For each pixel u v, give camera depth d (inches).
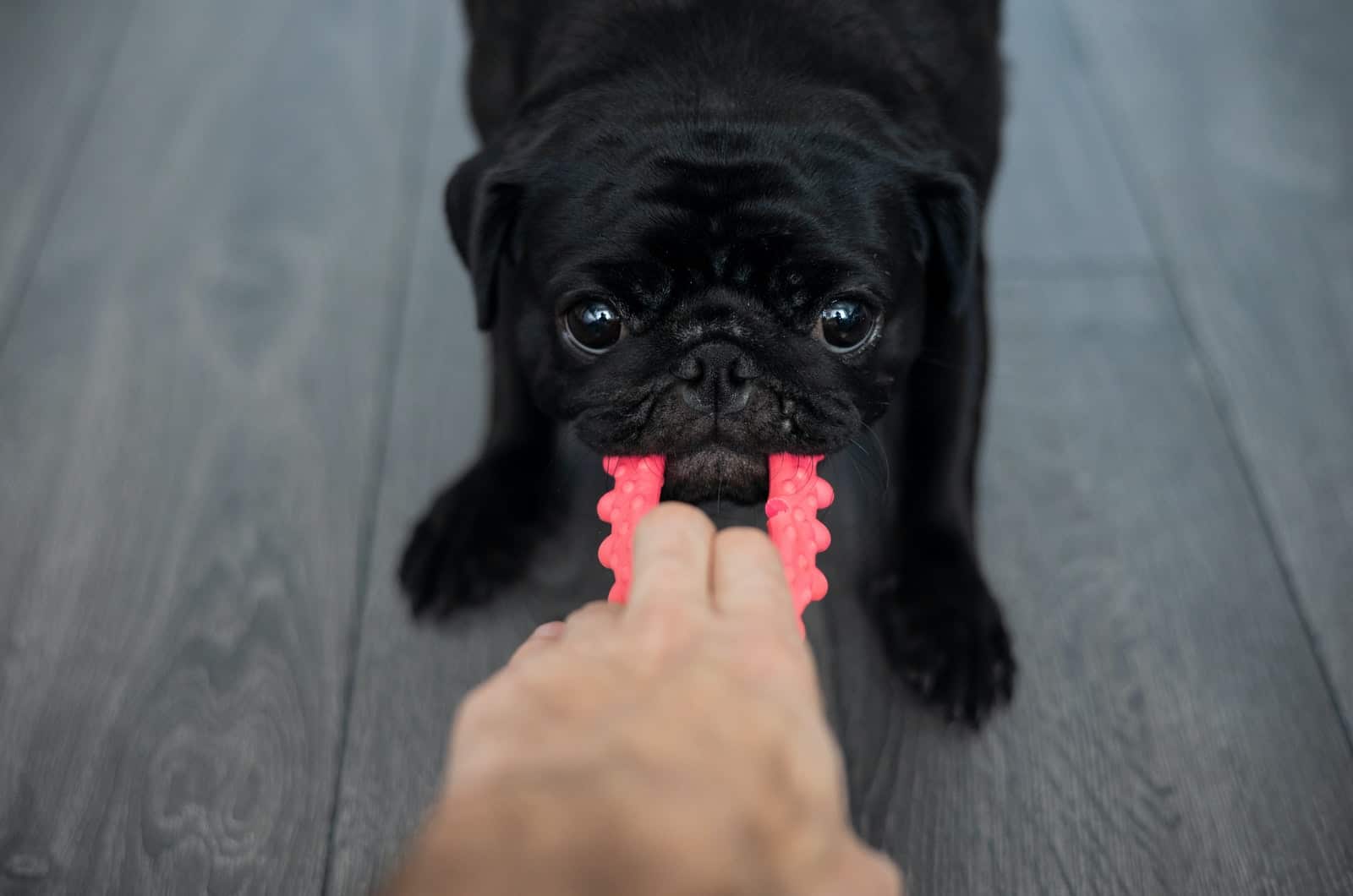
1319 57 31.9
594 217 22.0
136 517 25.4
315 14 33.0
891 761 23.0
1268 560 24.9
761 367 21.7
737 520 24.2
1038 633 24.1
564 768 10.6
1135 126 30.7
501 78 25.4
